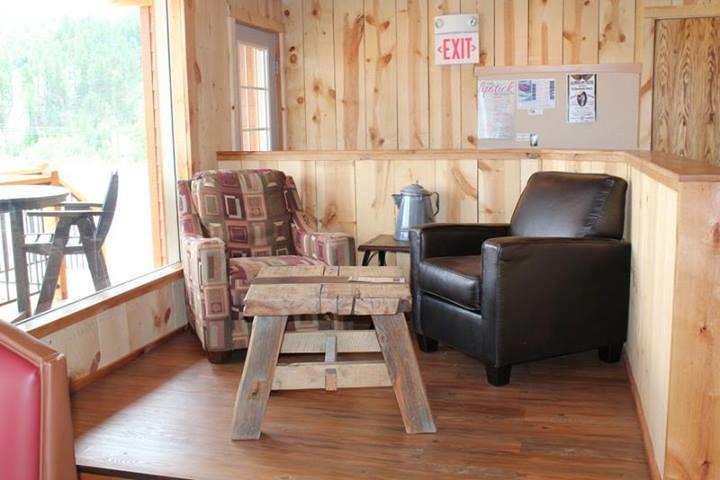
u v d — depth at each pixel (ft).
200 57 14.24
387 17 17.31
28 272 10.06
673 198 7.00
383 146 17.74
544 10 16.39
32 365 3.33
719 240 6.44
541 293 10.36
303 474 7.82
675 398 6.75
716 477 6.73
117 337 11.51
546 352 10.54
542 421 9.18
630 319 10.91
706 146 15.90
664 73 15.93
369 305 8.52
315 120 18.10
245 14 15.98
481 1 16.72
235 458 8.23
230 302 11.48
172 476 7.81
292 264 11.92
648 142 16.15
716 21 15.52
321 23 17.76
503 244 10.03
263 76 17.39
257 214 13.17
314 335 9.71
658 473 7.34
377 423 9.18
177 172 13.91
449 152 13.78
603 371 11.05
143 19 13.41
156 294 12.67
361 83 17.69
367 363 8.96
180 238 13.64
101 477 8.00
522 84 16.69
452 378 10.79
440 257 11.96
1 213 9.54
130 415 9.53
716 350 6.58
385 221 14.32
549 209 11.71
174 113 13.78
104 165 11.96
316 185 14.56
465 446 8.46
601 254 10.76
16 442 3.29
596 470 7.84
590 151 12.32
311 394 10.21
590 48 16.22
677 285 6.61
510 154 13.50
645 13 15.76
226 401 10.00
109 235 12.07
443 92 17.20
